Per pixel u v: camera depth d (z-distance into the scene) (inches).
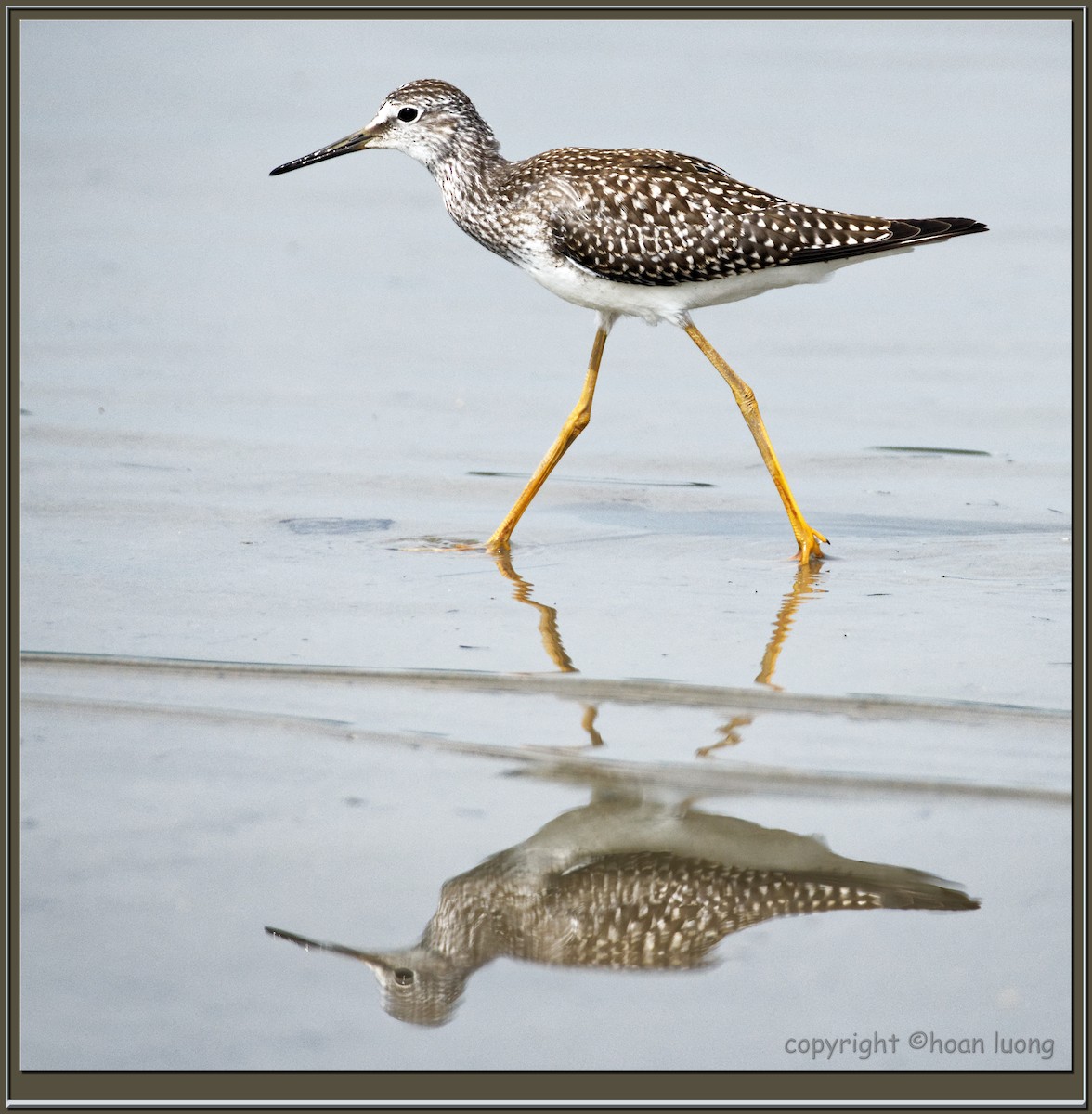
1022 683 385.4
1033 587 463.2
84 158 988.6
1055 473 578.6
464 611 445.4
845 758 350.0
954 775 342.3
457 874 310.5
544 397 673.0
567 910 304.7
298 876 309.3
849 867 314.5
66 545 501.0
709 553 502.9
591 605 449.7
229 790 341.4
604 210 512.7
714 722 370.0
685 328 527.8
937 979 281.9
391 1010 275.3
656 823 330.3
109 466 584.1
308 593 460.1
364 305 783.1
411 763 354.0
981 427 625.9
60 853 316.2
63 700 383.2
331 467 590.6
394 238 887.7
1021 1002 276.2
